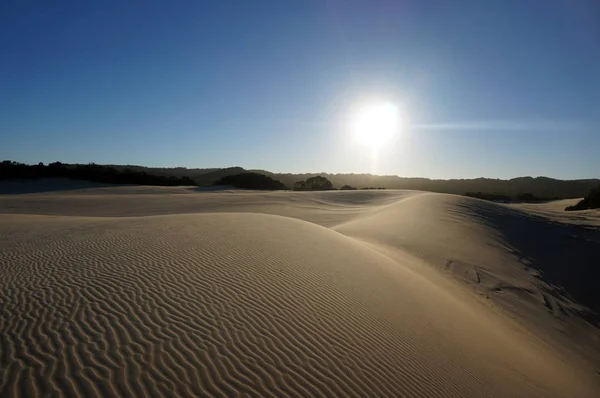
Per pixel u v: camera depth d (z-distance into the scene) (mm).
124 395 3879
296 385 4473
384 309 7312
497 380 6148
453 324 7840
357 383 4785
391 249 15305
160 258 8242
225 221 13289
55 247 9188
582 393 7148
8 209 30625
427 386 5211
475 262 14828
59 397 3760
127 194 45469
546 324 10859
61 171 58500
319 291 7418
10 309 5504
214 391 4121
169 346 4812
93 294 6137
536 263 16391
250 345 5098
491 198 69875
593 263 16859
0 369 4094
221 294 6570
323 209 33938
